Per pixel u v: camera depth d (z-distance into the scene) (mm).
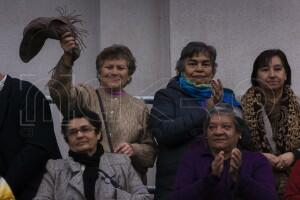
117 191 6895
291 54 8797
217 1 8727
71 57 7172
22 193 7090
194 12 8711
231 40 8742
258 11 8781
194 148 7020
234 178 6758
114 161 7016
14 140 7145
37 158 7066
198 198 6699
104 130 7297
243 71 8758
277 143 7395
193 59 7332
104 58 7402
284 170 7305
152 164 7348
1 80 7262
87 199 6879
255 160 6941
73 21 7215
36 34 7195
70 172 6965
